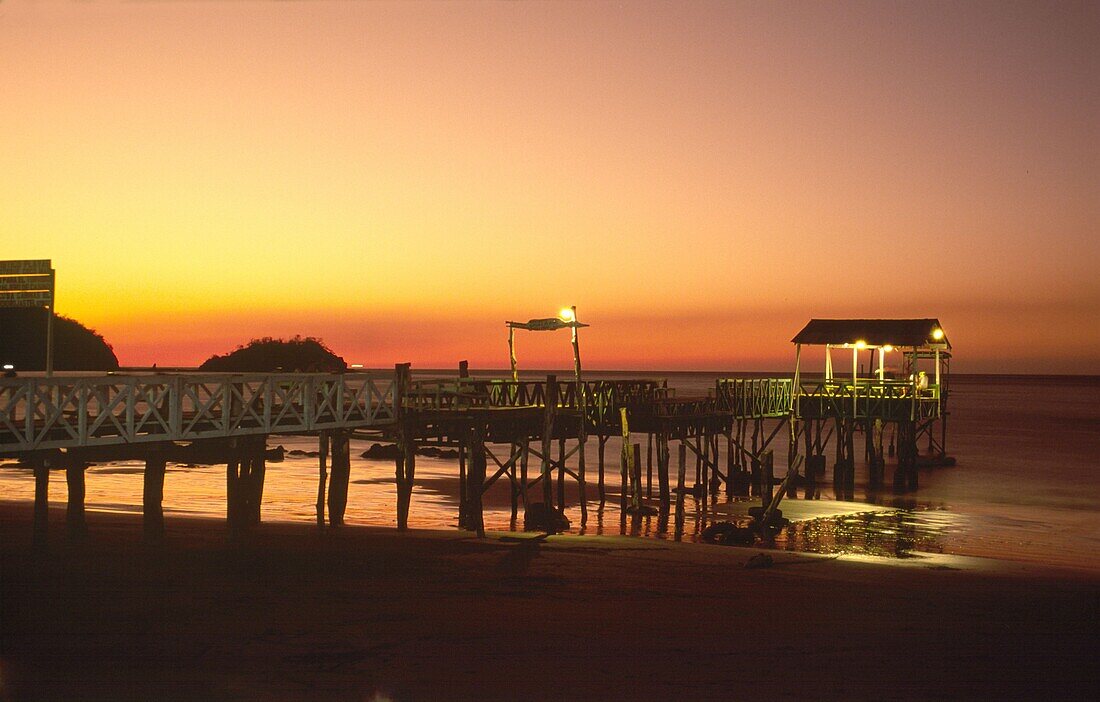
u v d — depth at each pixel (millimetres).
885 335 49562
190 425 21828
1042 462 60375
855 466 57406
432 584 19672
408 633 15938
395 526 30438
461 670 14242
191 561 20609
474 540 26219
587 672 14422
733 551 25969
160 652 14359
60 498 34906
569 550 24875
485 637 15922
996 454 65812
